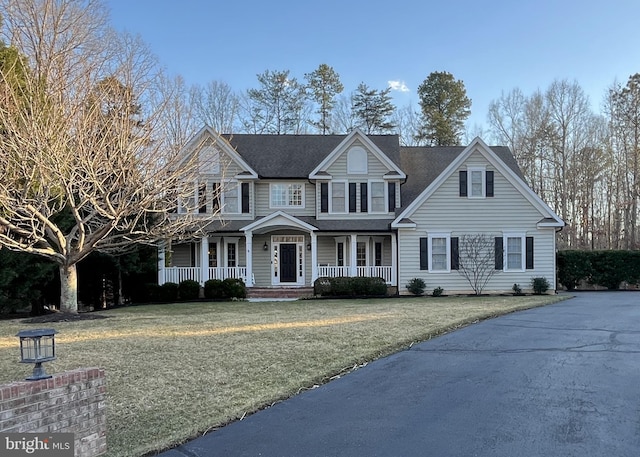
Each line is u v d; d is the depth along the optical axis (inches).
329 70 1871.3
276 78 1830.7
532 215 910.4
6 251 638.5
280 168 1001.5
